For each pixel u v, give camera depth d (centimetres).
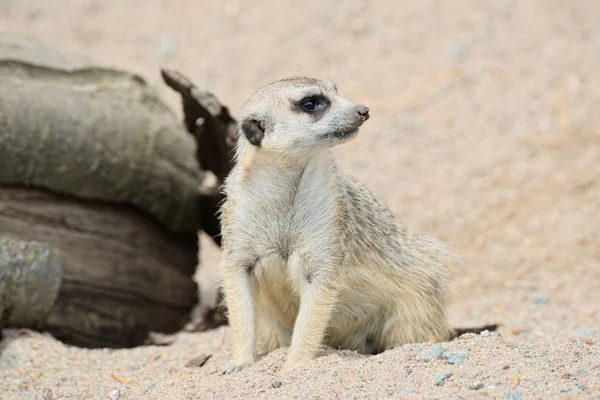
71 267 1009
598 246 1274
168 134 1103
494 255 1296
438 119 1634
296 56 1820
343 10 1956
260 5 1995
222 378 756
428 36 1850
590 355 691
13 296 916
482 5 1923
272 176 783
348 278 830
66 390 794
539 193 1416
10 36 1057
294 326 817
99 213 1053
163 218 1121
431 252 906
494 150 1534
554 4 1888
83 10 1967
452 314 1114
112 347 1043
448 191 1457
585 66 1686
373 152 1584
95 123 1025
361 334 889
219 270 861
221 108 1047
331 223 782
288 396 666
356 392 662
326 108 776
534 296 1156
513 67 1723
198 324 1125
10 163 966
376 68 1767
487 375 655
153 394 743
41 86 1009
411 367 703
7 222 970
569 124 1547
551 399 586
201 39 1886
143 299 1087
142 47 1861
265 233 793
